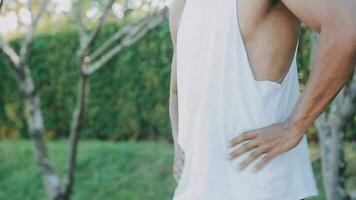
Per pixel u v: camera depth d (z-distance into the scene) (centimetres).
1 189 1034
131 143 1065
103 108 1166
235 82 168
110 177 956
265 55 168
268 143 166
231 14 168
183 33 178
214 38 169
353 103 345
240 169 170
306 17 160
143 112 1123
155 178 927
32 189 1007
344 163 358
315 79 160
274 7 168
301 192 173
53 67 1235
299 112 163
